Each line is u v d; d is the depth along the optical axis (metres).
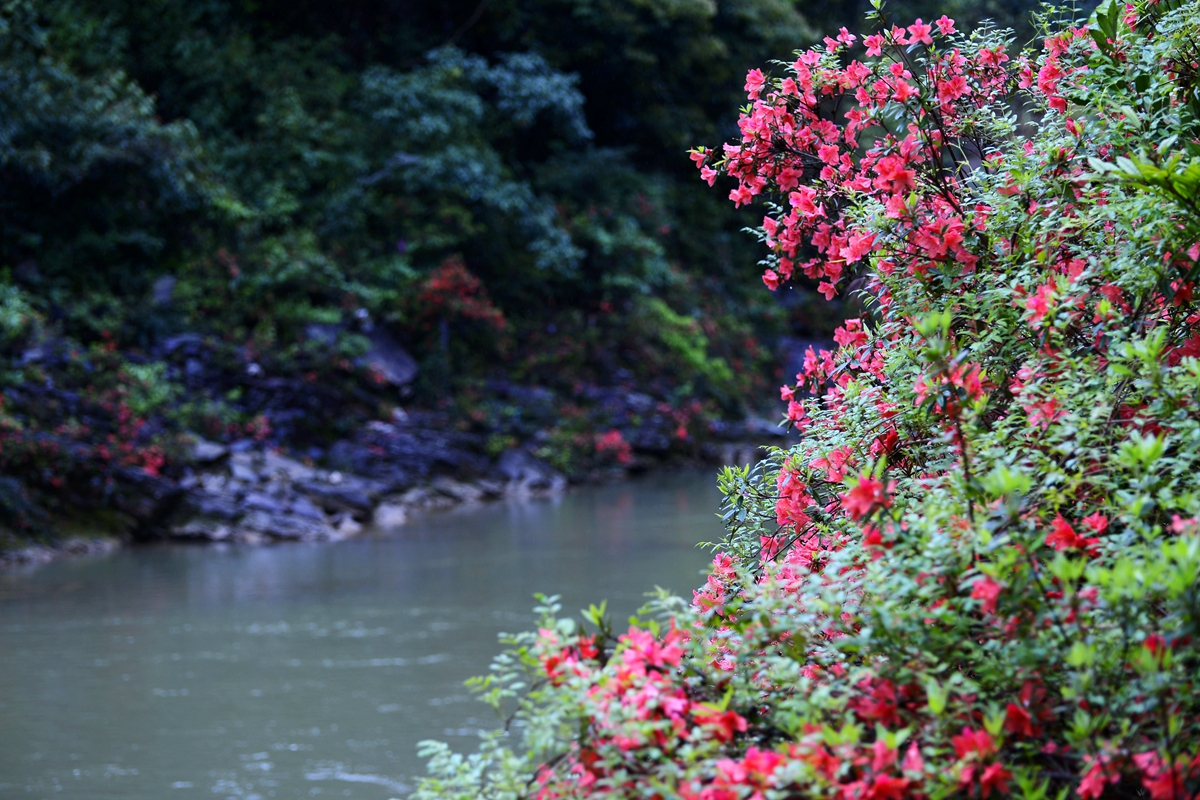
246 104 22.69
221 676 7.47
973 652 1.80
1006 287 2.40
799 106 3.23
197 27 23.50
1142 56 2.54
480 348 22.94
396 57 26.19
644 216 27.66
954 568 1.82
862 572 2.07
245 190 20.86
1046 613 1.69
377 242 21.78
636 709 1.76
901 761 1.79
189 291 18.20
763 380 29.27
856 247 2.73
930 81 3.08
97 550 13.15
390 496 17.12
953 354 2.12
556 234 23.53
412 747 5.97
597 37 29.44
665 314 26.48
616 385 24.42
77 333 16.61
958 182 2.88
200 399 16.59
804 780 1.65
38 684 7.30
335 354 18.81
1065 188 2.56
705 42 30.02
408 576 11.15
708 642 2.17
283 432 17.25
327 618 9.25
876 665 1.85
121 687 7.23
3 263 17.42
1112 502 2.00
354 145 22.39
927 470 2.34
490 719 6.47
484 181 22.44
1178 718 1.63
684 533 13.57
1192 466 2.08
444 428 19.55
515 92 24.97
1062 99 2.86
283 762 5.76
